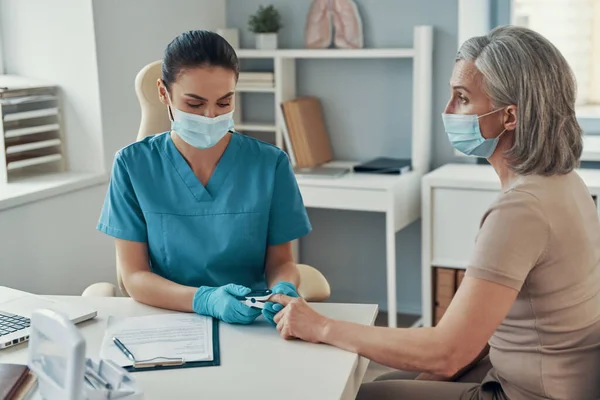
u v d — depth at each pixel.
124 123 3.12
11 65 3.08
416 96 3.21
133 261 1.80
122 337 1.51
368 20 3.40
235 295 1.60
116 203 1.81
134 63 3.14
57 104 3.04
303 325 1.50
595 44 3.22
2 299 1.74
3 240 2.61
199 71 1.64
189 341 1.49
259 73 3.46
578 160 1.48
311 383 1.33
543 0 3.24
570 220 1.41
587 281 1.43
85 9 2.91
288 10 3.53
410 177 3.19
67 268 2.91
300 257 3.73
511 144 1.50
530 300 1.44
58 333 1.10
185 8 3.40
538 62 1.43
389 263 3.09
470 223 2.98
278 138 3.46
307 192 3.16
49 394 1.13
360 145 3.53
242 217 1.79
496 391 1.54
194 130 1.68
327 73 3.52
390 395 1.62
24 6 3.02
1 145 2.80
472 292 1.39
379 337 1.44
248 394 1.29
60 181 2.88
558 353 1.43
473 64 1.50
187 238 1.79
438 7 3.27
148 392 1.30
